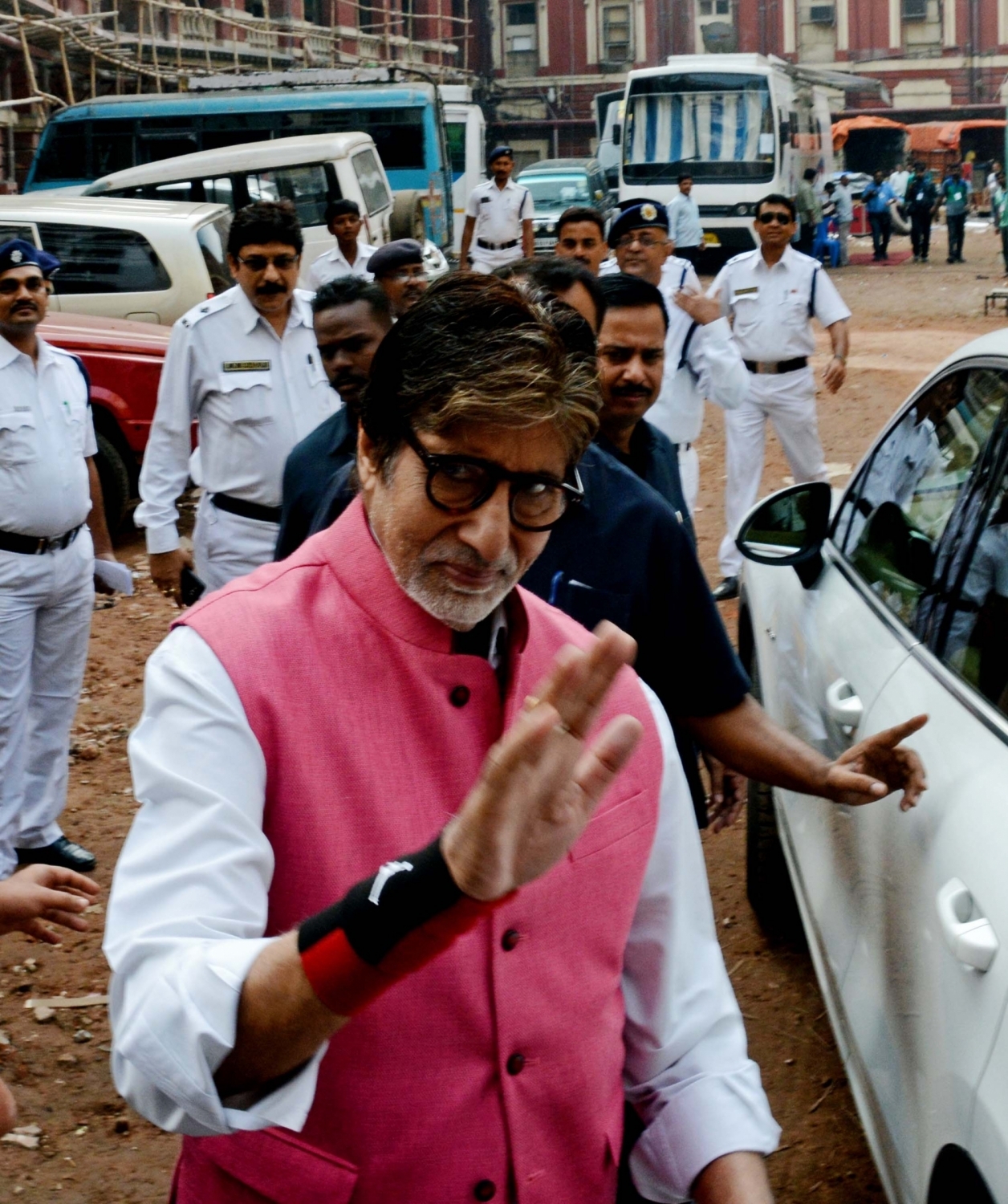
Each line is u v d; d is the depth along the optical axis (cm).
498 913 143
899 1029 225
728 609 748
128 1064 130
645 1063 164
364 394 142
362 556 146
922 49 5666
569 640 157
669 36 5628
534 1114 148
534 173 3206
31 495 454
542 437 136
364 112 2134
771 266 745
